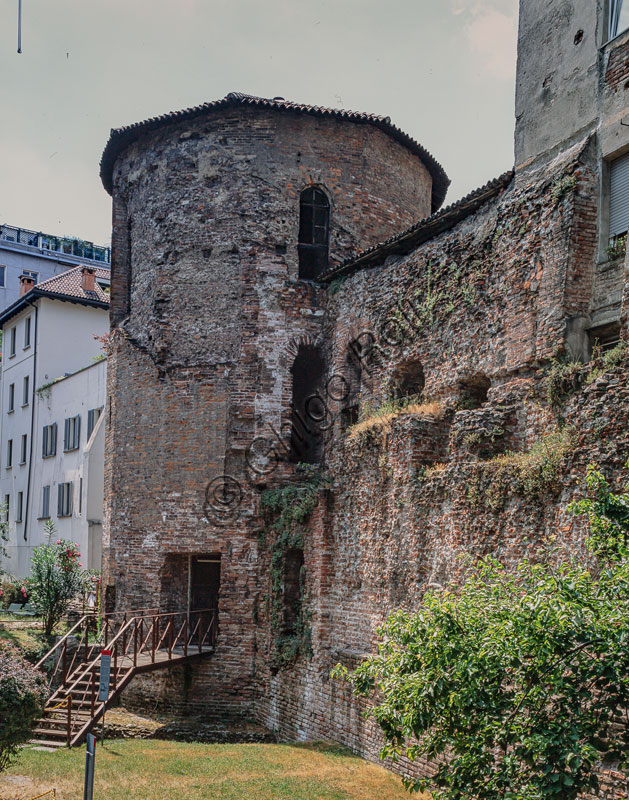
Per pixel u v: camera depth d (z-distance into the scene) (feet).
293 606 74.54
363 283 73.72
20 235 199.41
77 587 94.17
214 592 82.84
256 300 82.02
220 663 77.82
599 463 41.19
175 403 82.89
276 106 82.89
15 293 190.39
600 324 49.11
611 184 49.96
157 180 87.25
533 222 53.01
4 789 46.88
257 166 83.46
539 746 27.73
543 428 49.32
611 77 50.03
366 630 62.28
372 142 86.74
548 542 43.52
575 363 47.73
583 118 51.75
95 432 121.80
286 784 50.65
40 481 142.61
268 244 82.58
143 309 87.35
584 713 29.09
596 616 28.60
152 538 82.12
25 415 152.46
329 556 68.49
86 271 152.46
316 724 66.23
